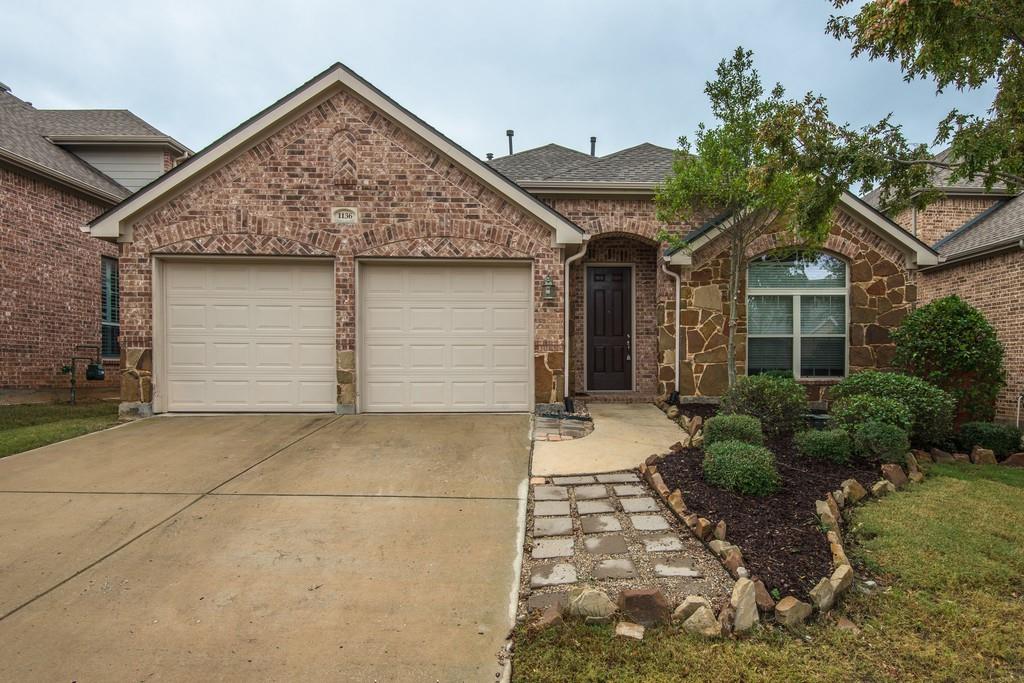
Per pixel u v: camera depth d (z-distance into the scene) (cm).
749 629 267
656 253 975
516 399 798
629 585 304
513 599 297
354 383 775
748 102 713
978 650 252
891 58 523
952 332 708
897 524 384
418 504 427
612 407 862
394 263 789
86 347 1125
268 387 785
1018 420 905
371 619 277
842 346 917
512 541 365
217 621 274
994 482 491
